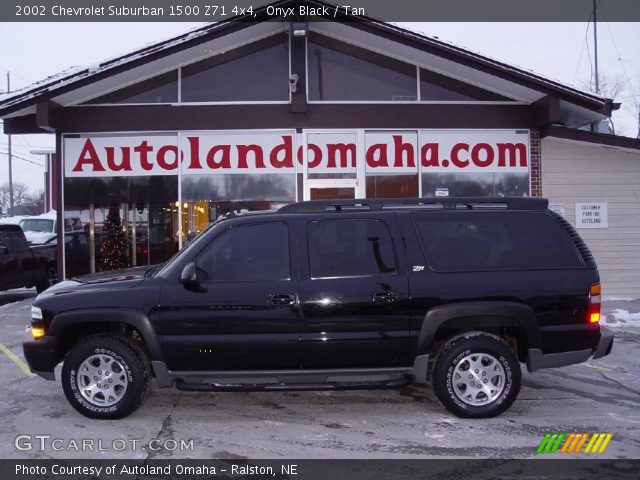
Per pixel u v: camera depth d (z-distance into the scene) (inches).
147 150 493.7
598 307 238.2
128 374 234.5
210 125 492.7
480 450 208.5
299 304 229.3
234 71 496.1
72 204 492.4
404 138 500.1
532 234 241.9
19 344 380.2
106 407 235.9
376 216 240.7
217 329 229.8
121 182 493.7
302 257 235.0
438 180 500.7
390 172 499.2
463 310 230.8
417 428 230.1
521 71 462.3
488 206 245.4
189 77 494.9
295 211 244.2
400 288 231.5
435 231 240.7
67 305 234.4
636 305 480.4
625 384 289.6
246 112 493.0
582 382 293.1
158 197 493.4
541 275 235.8
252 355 229.6
